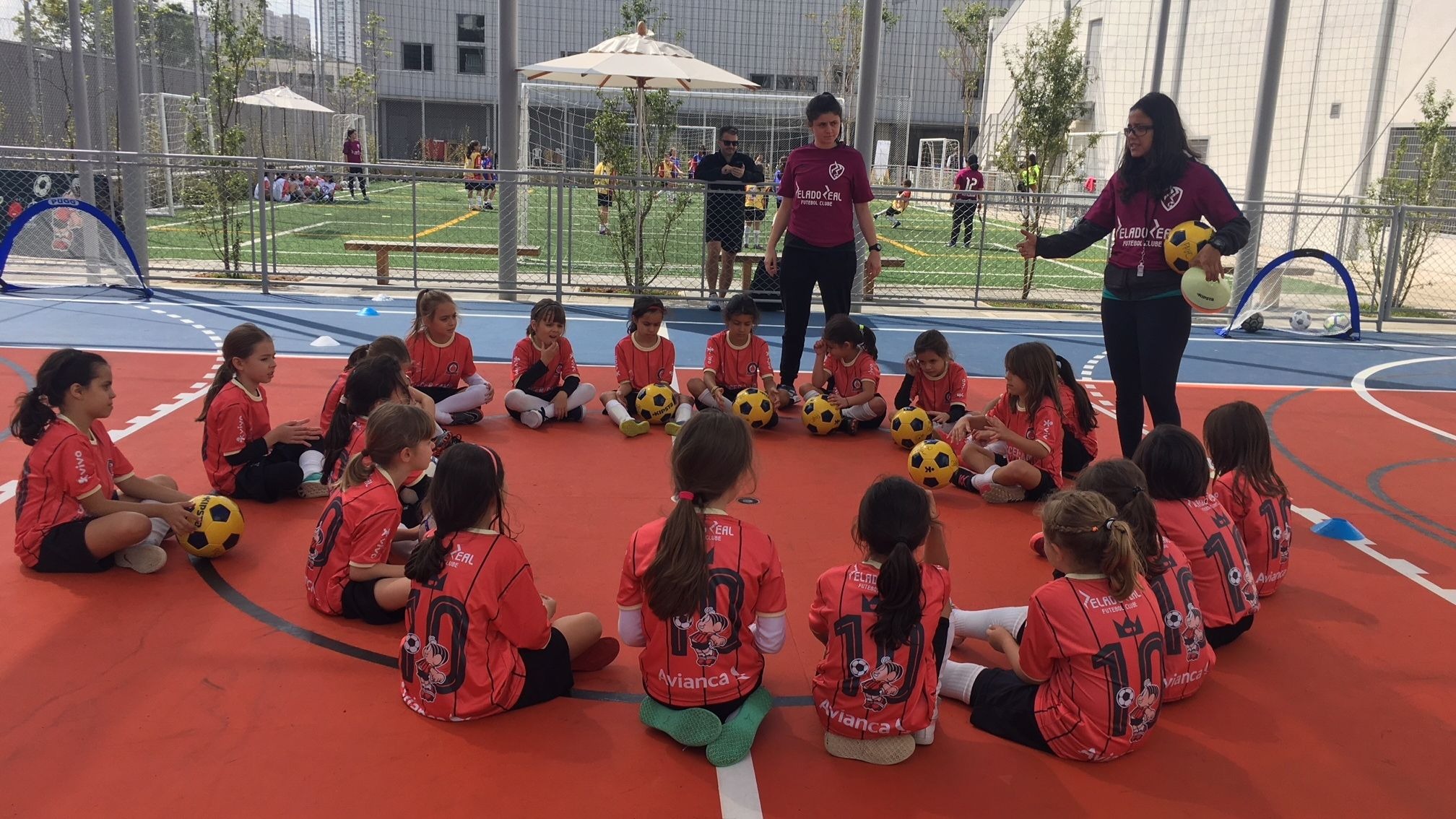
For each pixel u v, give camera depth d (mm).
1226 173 20578
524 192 18625
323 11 32062
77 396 4359
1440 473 6750
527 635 3355
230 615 4062
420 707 3365
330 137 31906
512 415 7355
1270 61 12898
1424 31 16672
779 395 7766
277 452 5496
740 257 13055
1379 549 5312
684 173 24562
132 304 11430
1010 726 3367
